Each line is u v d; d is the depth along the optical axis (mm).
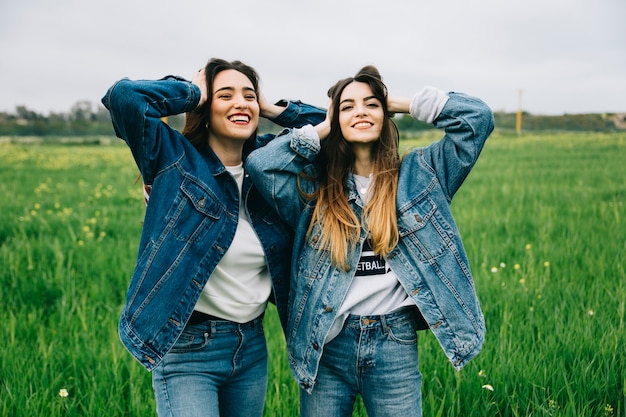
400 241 2570
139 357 2457
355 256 2539
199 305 2568
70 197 12992
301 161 2600
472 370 3701
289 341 2699
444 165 2654
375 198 2564
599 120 59188
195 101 2576
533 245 7180
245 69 2725
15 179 17031
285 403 3480
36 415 3283
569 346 3990
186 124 2766
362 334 2506
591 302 4961
